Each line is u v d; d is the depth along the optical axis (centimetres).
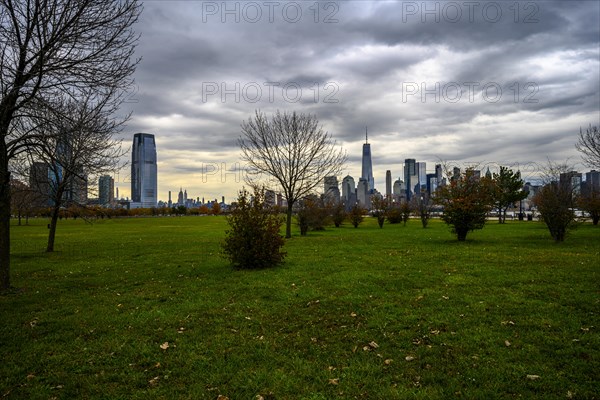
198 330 762
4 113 962
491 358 598
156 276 1373
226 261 1688
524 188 5838
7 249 1138
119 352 662
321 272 1328
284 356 632
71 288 1193
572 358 588
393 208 5628
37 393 529
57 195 2216
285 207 3947
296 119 2938
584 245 1989
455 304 884
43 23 992
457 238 2534
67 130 1046
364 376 559
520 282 1088
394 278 1188
